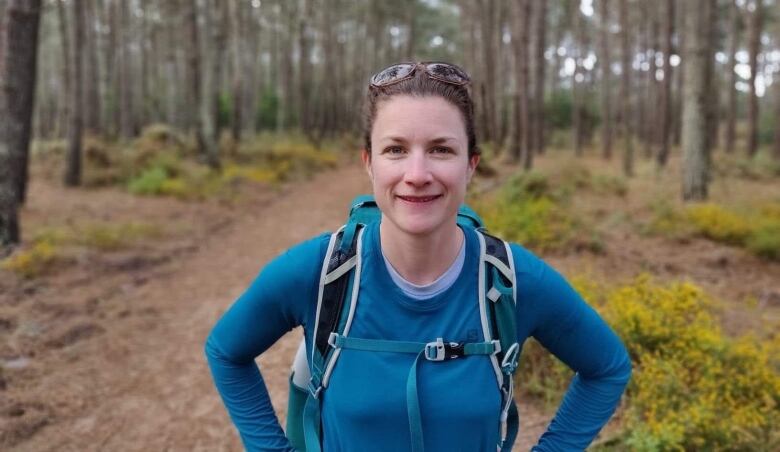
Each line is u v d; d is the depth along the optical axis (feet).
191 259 27.94
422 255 4.54
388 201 4.51
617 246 28.22
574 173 46.88
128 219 34.96
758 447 11.25
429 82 4.49
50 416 13.84
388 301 4.62
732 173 59.98
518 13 55.72
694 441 10.98
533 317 4.91
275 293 4.83
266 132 117.60
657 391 12.17
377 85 4.64
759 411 12.29
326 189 55.42
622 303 15.49
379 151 4.56
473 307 4.66
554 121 133.69
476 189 31.45
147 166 50.80
